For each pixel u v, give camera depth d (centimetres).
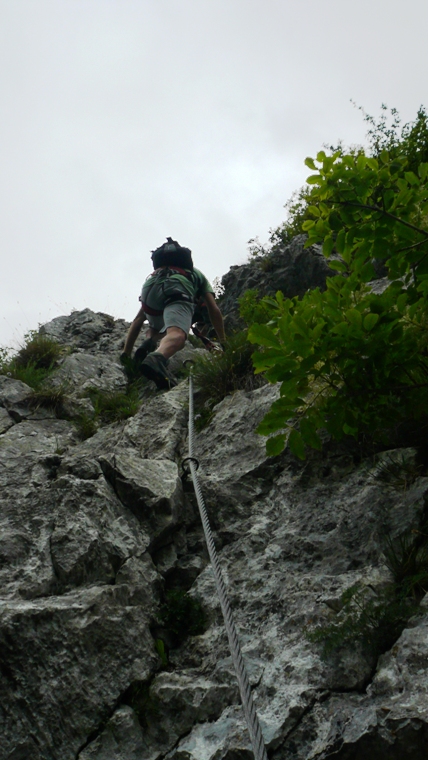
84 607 306
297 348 311
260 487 401
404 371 332
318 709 261
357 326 312
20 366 644
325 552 338
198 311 686
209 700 285
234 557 357
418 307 338
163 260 674
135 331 682
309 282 748
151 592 340
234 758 256
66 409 558
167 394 532
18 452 478
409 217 323
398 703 246
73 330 830
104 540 353
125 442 475
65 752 269
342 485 378
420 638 268
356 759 239
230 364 532
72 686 284
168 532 379
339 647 281
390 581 307
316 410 336
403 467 365
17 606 297
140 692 296
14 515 363
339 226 319
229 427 457
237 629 314
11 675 279
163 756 273
